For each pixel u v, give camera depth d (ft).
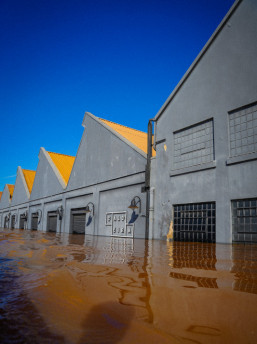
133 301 6.27
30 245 23.62
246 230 32.04
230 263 13.11
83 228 68.54
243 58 34.99
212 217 35.94
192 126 40.57
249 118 33.81
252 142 33.09
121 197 54.60
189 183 39.32
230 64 36.37
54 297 6.59
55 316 5.32
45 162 100.78
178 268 11.10
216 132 36.73
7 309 5.72
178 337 4.40
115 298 6.52
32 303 6.13
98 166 63.98
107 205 58.90
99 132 65.51
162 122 45.39
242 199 32.94
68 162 106.73
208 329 4.71
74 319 5.18
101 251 19.11
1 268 10.77
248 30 34.83
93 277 8.95
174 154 42.75
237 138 34.68
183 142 41.68
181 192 40.32
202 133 39.11
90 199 66.33
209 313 5.49
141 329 4.70
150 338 4.36
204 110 38.78
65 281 8.33
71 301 6.27
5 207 153.79
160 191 43.93
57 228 81.87
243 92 34.42
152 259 14.46
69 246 23.36
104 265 11.72
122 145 55.93
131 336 4.42
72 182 76.23
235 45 36.11
